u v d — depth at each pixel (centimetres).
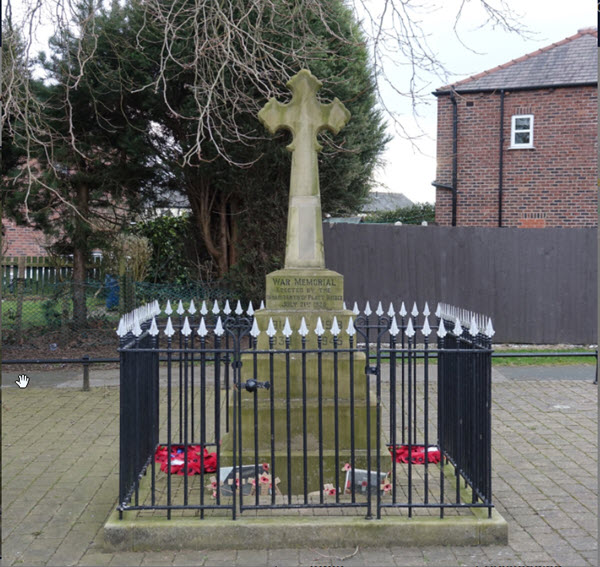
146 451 538
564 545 440
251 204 1239
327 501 496
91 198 1254
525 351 1206
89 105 1111
